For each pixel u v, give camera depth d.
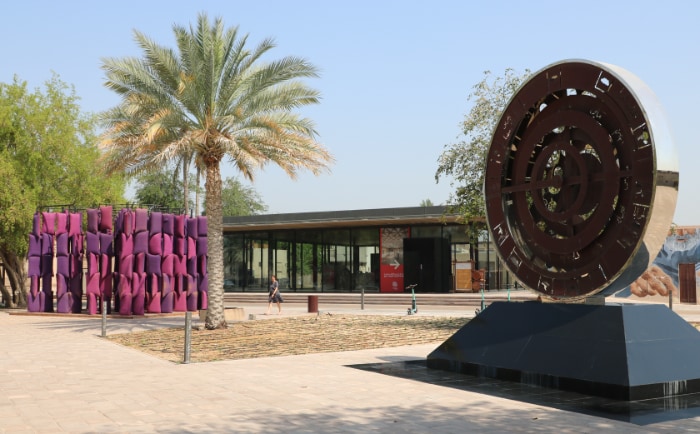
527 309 11.79
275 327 23.42
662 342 9.98
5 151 37.81
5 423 8.27
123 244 31.94
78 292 33.62
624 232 10.51
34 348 17.33
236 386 11.00
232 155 22.20
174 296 33.72
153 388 10.84
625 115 10.63
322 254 50.16
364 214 45.44
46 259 34.47
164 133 21.73
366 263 48.34
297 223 47.41
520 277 12.32
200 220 34.91
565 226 11.69
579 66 11.38
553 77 11.87
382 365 13.37
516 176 12.57
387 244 47.62
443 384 11.00
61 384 11.30
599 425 7.94
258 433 7.70
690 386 9.76
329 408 9.12
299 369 12.95
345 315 29.77
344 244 49.28
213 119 22.27
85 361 14.53
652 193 10.09
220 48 22.38
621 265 10.48
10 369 13.23
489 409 8.96
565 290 11.41
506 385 10.80
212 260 22.83
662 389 9.54
